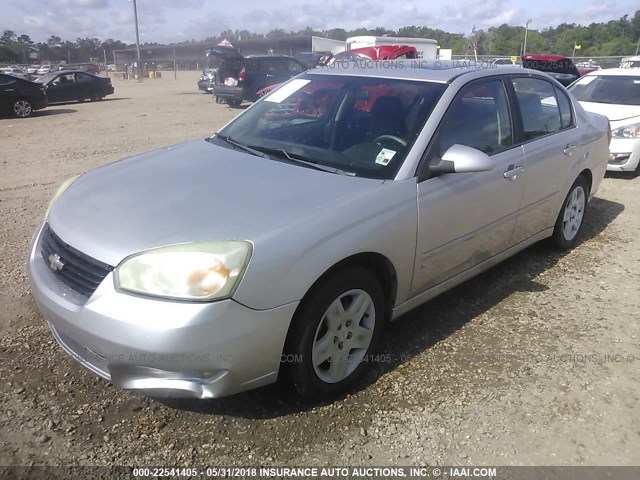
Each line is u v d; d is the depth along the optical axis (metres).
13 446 2.49
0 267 4.30
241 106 18.44
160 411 2.75
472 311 3.85
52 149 9.72
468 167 3.02
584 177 4.91
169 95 24.06
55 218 2.84
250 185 2.90
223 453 2.51
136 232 2.49
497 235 3.79
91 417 2.69
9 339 3.31
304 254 2.49
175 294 2.28
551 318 3.77
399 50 17.11
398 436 2.64
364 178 3.01
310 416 2.75
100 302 2.34
